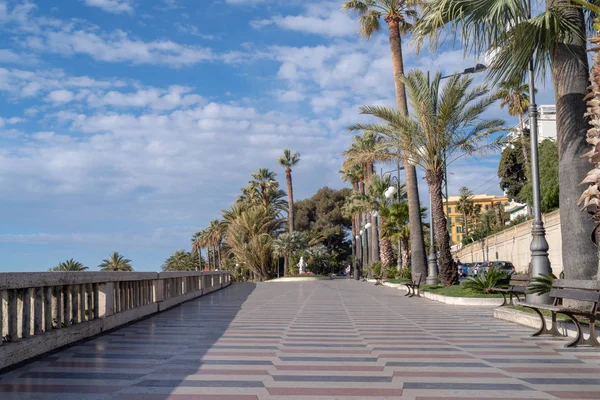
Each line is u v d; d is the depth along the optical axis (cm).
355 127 2419
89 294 1004
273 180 7781
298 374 636
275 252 6159
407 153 2417
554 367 679
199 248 11544
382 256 4078
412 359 737
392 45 2908
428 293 2166
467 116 2242
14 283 691
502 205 9869
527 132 5116
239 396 531
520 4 1008
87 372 644
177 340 924
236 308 1650
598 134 910
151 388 563
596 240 965
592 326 842
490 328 1108
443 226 2330
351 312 1516
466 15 1043
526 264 4884
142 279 1341
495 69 1088
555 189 4016
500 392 547
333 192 9044
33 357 744
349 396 532
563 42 1080
